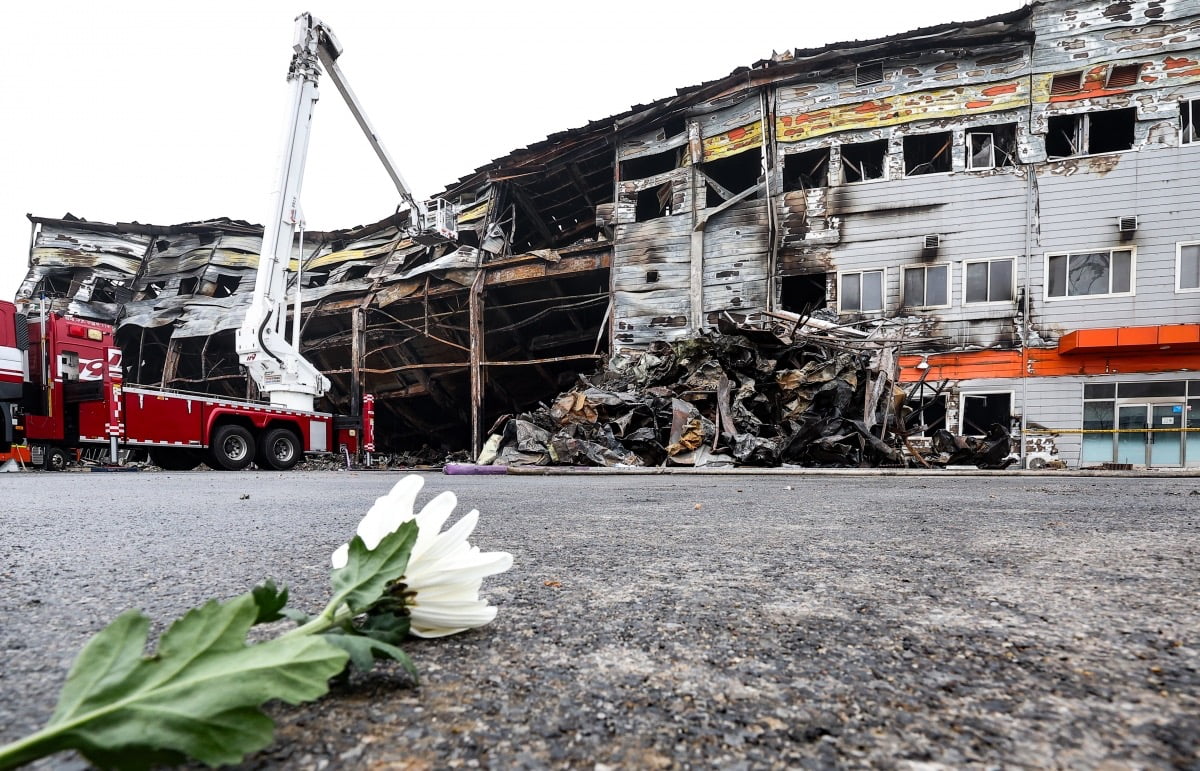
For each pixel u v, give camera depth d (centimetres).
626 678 59
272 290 1394
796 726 48
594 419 1049
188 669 35
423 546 56
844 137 1544
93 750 30
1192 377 1296
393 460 2323
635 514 252
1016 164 1430
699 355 1120
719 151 1683
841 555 139
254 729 33
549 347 2120
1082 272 1381
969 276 1443
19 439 882
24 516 248
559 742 45
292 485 538
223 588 104
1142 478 692
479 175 2202
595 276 1936
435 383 2280
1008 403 1440
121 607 90
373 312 2241
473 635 74
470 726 48
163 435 1010
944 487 471
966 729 47
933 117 1483
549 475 813
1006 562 128
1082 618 81
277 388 1333
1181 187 1330
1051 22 1423
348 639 45
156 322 2580
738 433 988
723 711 51
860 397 1000
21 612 87
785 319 1195
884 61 1516
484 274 1961
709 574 117
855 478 681
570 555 141
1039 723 48
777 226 1575
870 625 79
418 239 2016
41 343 920
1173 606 88
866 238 1517
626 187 1816
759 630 77
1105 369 1350
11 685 57
